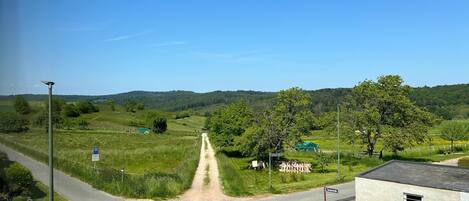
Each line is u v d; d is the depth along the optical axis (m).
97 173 38.19
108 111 163.00
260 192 36.09
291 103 53.44
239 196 34.50
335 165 56.44
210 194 34.91
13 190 30.02
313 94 164.12
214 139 68.88
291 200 33.06
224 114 68.00
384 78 58.41
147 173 40.78
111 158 58.50
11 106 74.12
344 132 58.66
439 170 25.86
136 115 158.38
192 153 63.28
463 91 175.00
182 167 46.72
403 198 24.56
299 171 50.72
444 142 88.38
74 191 34.25
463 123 81.81
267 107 55.06
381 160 56.81
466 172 25.02
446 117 138.88
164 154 64.06
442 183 23.59
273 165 54.06
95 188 35.59
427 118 57.47
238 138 56.72
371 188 26.00
